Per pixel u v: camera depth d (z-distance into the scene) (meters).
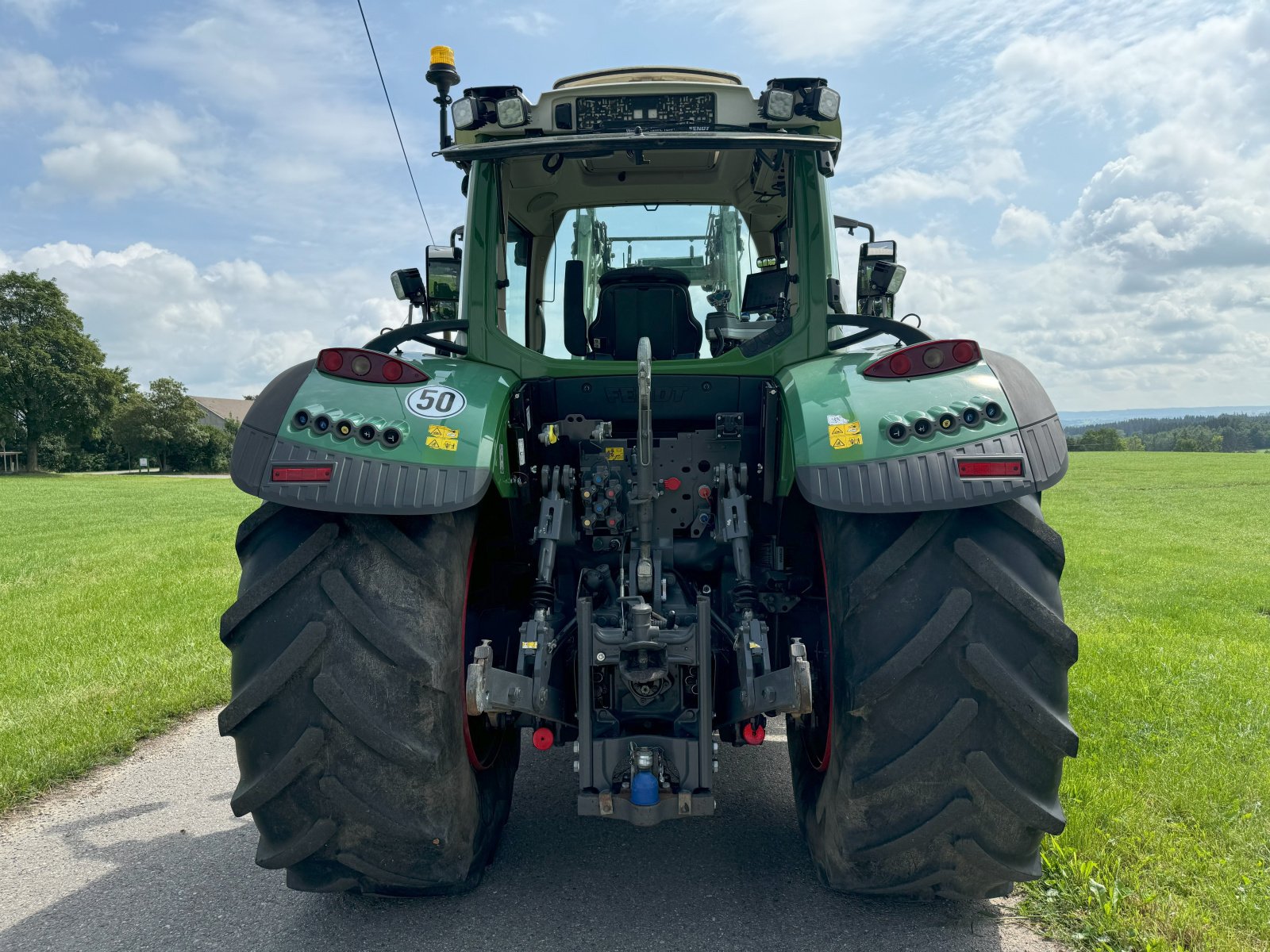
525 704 2.44
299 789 2.32
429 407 2.46
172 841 3.33
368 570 2.31
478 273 3.07
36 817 3.60
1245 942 2.47
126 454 103.19
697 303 3.66
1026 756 2.23
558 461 3.12
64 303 83.12
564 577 3.12
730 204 3.62
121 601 9.04
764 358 3.01
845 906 2.69
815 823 2.69
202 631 7.31
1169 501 27.16
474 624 2.88
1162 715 4.64
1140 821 3.23
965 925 2.57
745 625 2.53
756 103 2.94
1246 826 3.24
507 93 2.90
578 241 3.67
